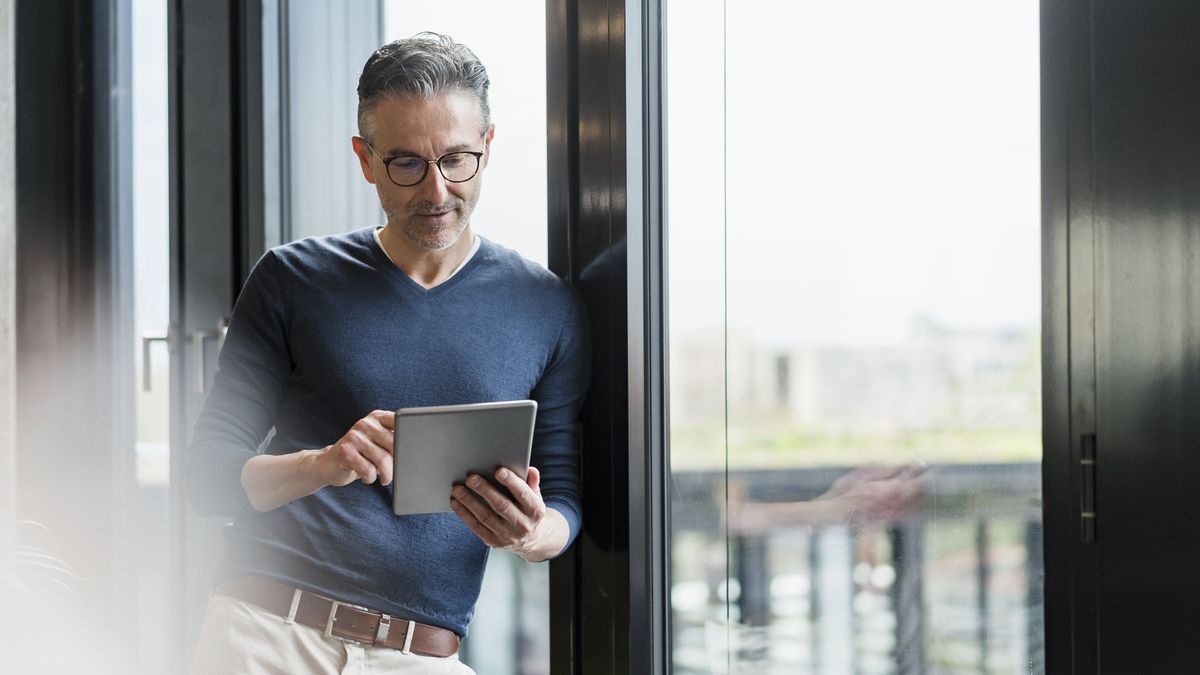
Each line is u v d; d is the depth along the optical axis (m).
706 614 1.80
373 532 1.77
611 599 1.89
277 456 1.72
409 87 1.71
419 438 1.52
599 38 1.90
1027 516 1.31
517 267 1.89
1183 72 1.11
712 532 1.78
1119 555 1.18
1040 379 1.28
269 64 2.61
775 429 1.65
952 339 1.38
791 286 1.61
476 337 1.82
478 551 1.85
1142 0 1.14
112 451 2.85
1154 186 1.14
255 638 1.74
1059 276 1.24
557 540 1.80
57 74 2.84
